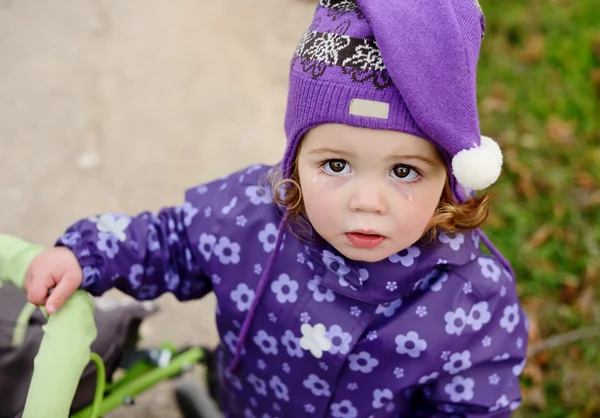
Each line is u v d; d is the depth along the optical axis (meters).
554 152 1.44
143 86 1.66
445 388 0.74
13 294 0.81
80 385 0.75
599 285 1.23
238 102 1.66
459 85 0.59
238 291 0.76
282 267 0.74
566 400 1.10
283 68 1.77
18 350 0.74
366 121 0.60
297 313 0.74
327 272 0.72
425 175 0.63
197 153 1.52
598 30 1.73
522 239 1.28
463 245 0.73
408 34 0.58
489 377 0.74
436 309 0.72
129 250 0.74
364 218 0.63
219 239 0.76
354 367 0.74
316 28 0.64
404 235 0.64
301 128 0.63
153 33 1.82
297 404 0.79
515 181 1.38
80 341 0.68
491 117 1.51
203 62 1.75
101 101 1.61
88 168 1.46
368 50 0.60
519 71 1.63
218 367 0.90
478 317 0.73
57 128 1.53
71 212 1.37
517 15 1.77
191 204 0.78
